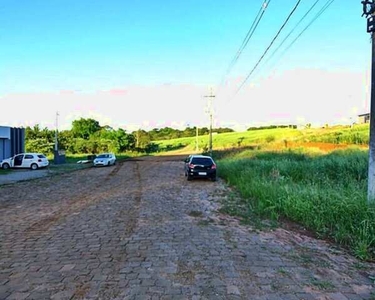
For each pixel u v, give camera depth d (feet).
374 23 27.30
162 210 34.24
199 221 29.22
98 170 95.45
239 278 16.37
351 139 129.90
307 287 15.42
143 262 18.60
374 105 27.43
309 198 29.40
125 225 27.71
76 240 23.26
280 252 20.61
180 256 19.65
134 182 61.93
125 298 14.19
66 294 14.61
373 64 27.89
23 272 17.26
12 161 101.45
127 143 251.39
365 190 31.24
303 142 139.33
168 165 116.67
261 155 90.68
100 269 17.54
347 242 22.35
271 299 14.15
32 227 27.27
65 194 46.26
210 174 63.00
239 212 32.86
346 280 16.31
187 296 14.37
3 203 39.04
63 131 290.15
